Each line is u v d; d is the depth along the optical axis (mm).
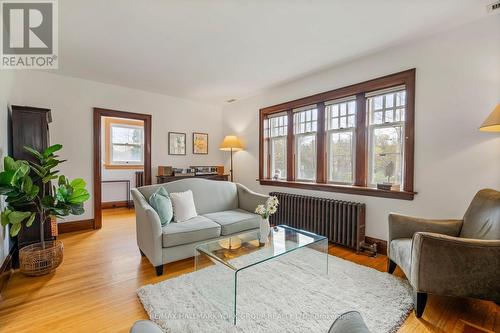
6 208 2350
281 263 2619
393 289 2088
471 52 2309
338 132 3496
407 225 2295
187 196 3066
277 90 4285
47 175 2568
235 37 2562
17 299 1977
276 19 2232
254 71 3543
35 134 2920
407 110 2725
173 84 4129
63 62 3232
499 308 1870
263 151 4605
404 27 2385
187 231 2555
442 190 2500
